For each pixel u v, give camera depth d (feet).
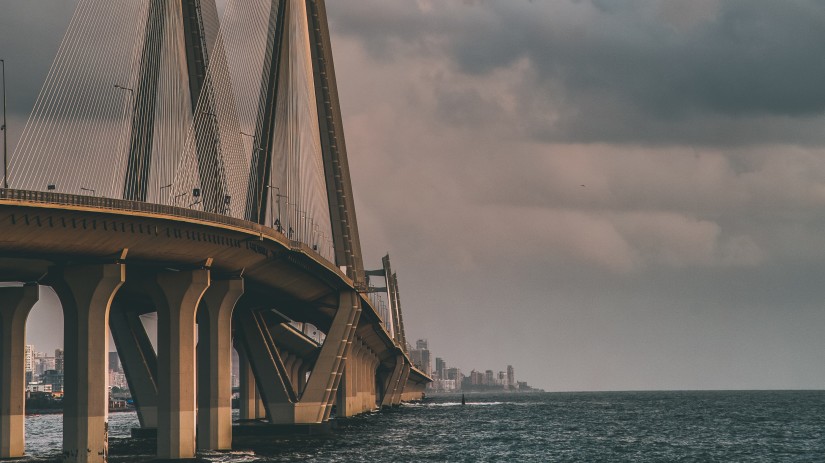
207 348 297.94
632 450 354.13
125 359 373.20
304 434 394.52
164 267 264.72
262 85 372.99
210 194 314.55
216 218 258.37
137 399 374.43
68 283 235.40
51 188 215.31
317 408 400.47
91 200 215.92
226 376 299.17
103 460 233.96
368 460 291.99
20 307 278.87
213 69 324.39
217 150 318.45
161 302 268.21
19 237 210.38
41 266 253.24
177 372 264.52
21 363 280.72
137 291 304.30
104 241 229.45
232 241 277.44
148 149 294.46
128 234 233.76
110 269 234.79
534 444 376.89
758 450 357.82
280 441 363.97
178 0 315.58
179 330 265.54
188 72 316.60
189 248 258.57
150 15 303.07
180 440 263.90
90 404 233.55
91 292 234.17
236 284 297.94
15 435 278.67
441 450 338.34
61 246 221.66
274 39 377.71
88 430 232.73
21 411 280.51
